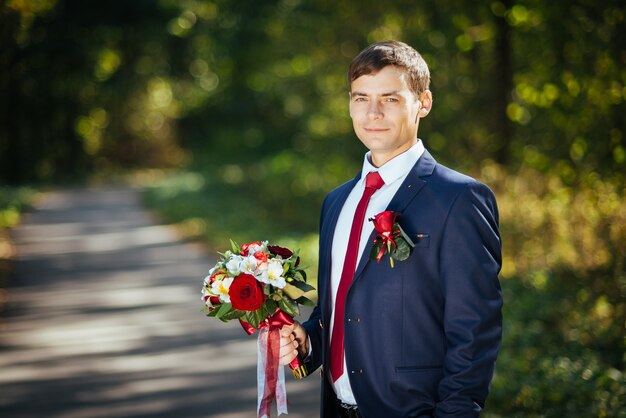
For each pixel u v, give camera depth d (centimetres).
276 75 2259
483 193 231
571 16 866
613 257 689
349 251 240
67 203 2345
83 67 3228
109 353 693
